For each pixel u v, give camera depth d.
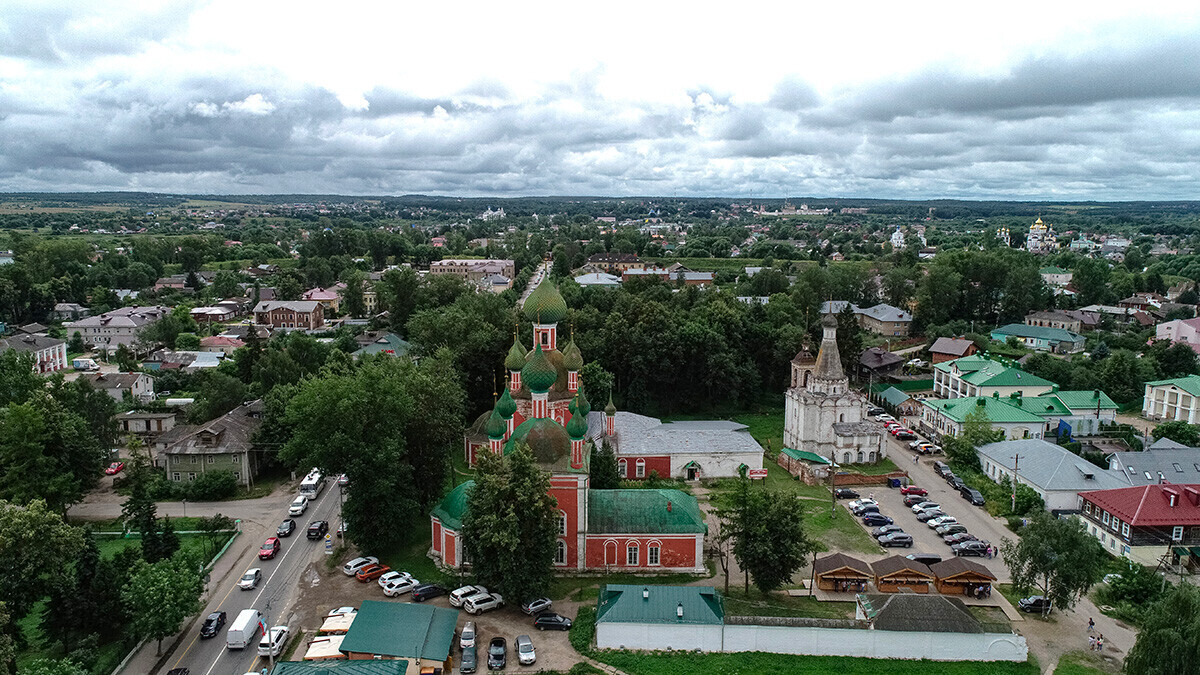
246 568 84.25
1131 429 133.88
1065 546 73.62
